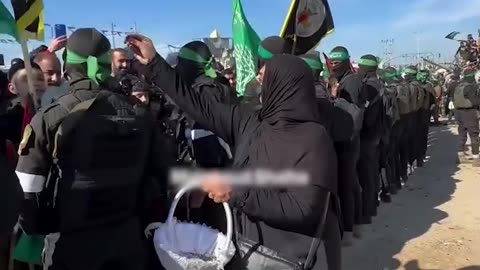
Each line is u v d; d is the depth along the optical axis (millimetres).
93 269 2350
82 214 2334
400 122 8047
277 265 2215
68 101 2398
